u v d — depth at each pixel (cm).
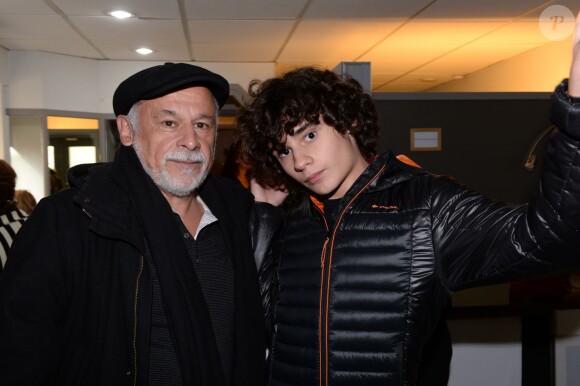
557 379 203
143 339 103
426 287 100
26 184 521
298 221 117
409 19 410
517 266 86
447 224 97
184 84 111
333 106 103
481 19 413
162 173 112
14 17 399
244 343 116
